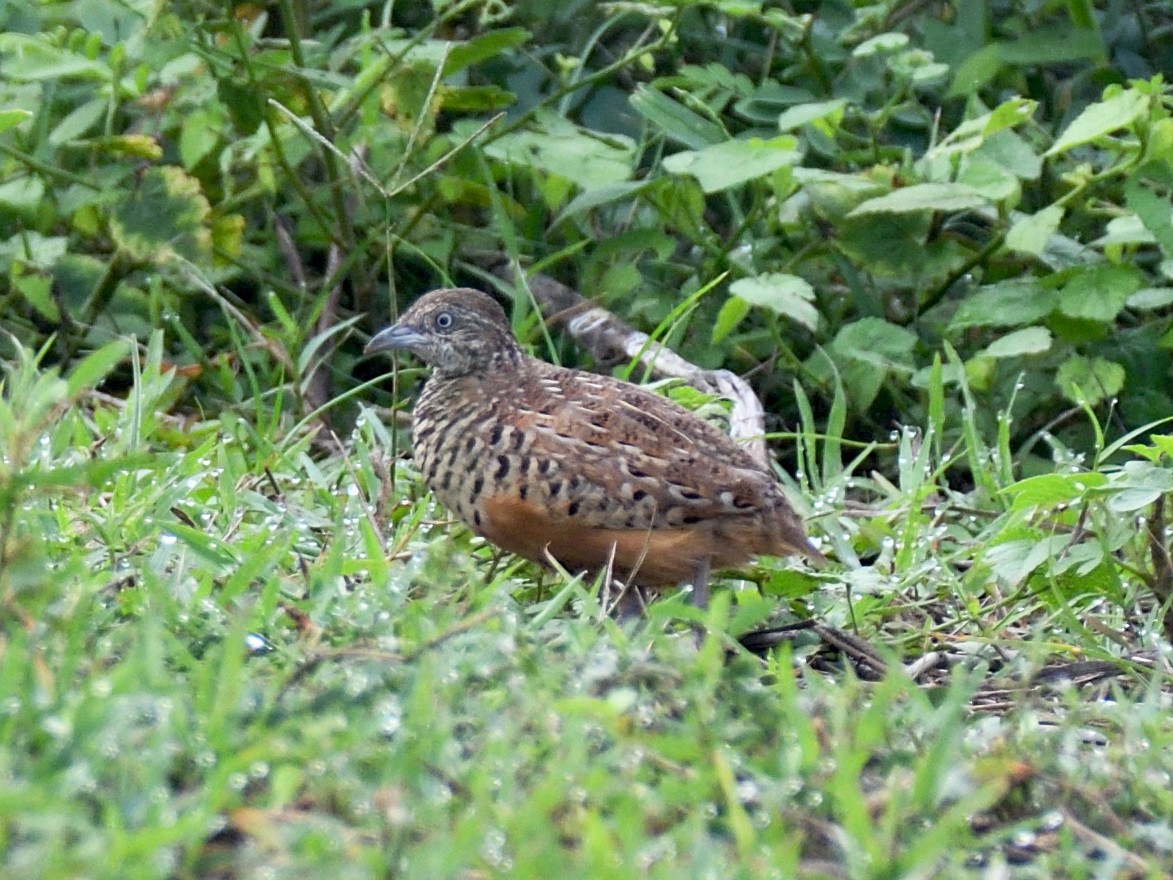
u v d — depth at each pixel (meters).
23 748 5.44
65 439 10.25
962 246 14.04
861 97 14.20
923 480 11.20
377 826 5.35
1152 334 13.51
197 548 8.47
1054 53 14.02
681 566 9.82
